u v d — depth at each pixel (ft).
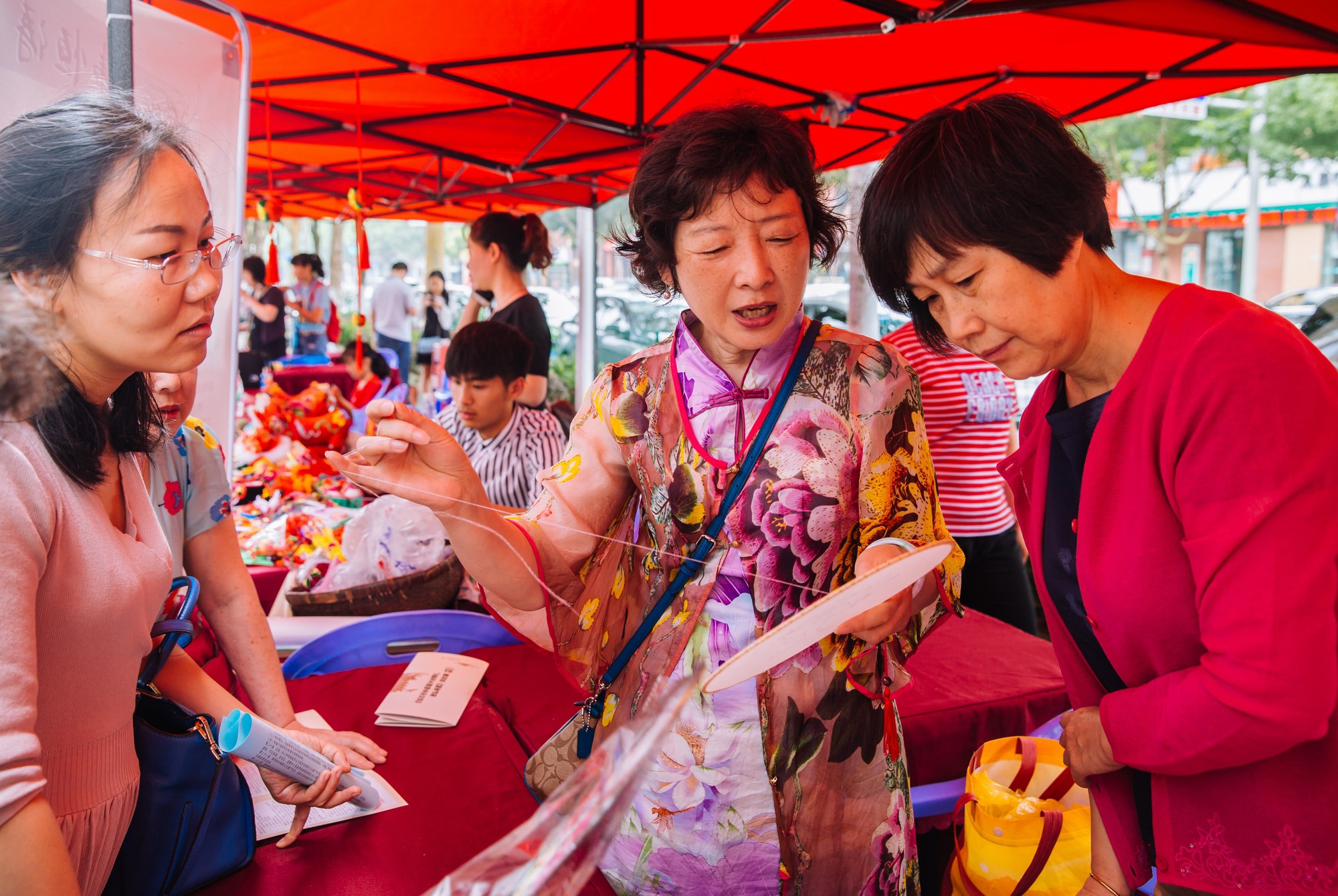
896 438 3.67
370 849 3.91
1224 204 48.19
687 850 3.64
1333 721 2.78
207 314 2.75
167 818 3.42
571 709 5.53
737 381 3.68
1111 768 3.33
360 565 7.52
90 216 2.43
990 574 9.09
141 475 3.14
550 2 9.00
